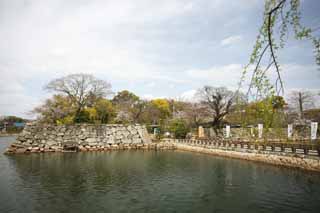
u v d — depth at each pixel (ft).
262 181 77.66
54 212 54.70
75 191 70.44
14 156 144.46
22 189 72.23
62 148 170.50
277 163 103.76
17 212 54.60
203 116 214.28
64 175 91.30
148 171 98.37
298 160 94.07
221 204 58.59
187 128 215.51
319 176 80.84
